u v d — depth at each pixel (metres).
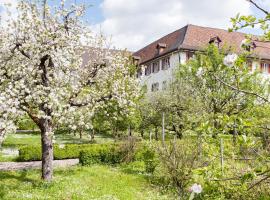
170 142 16.38
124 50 23.92
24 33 15.34
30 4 16.02
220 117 5.18
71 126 15.95
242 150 8.30
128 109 18.55
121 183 17.12
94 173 19.19
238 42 48.25
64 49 16.12
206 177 5.01
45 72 15.91
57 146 25.78
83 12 16.78
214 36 47.50
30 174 18.22
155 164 19.73
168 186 15.87
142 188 16.34
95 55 18.69
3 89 14.74
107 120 30.25
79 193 14.54
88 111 17.23
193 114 26.67
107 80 18.14
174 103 30.52
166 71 46.00
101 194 14.72
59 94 15.40
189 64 30.67
